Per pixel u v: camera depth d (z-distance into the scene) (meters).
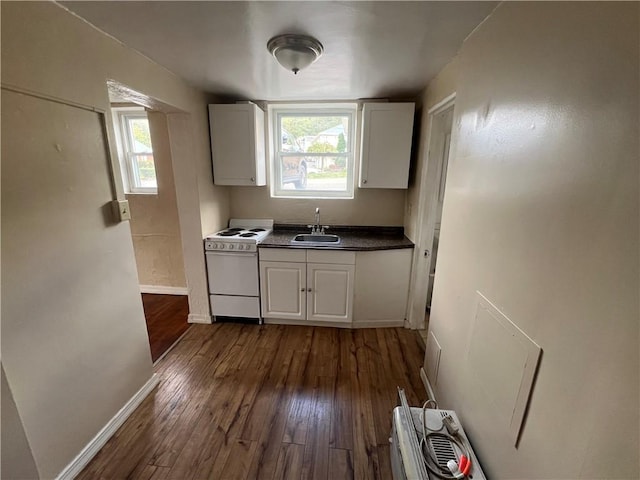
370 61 1.76
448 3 1.13
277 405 1.77
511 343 0.96
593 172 0.66
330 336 2.53
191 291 2.66
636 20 0.56
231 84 2.23
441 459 1.08
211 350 2.32
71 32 1.24
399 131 2.44
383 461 1.44
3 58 1.00
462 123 1.44
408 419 1.22
